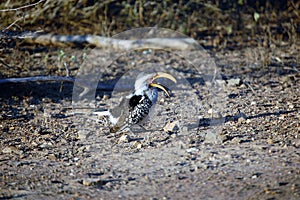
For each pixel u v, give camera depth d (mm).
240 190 15867
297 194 15359
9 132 21094
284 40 31984
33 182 17062
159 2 34500
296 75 26859
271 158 17953
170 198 15648
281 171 16906
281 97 24062
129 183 16797
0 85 25031
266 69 28047
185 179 16859
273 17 34875
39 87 25781
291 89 25078
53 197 15977
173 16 34000
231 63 29172
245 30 33656
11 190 16516
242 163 17719
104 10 33938
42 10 29219
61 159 18828
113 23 32594
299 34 32562
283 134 19922
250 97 24297
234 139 19594
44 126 21750
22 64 27984
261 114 22062
